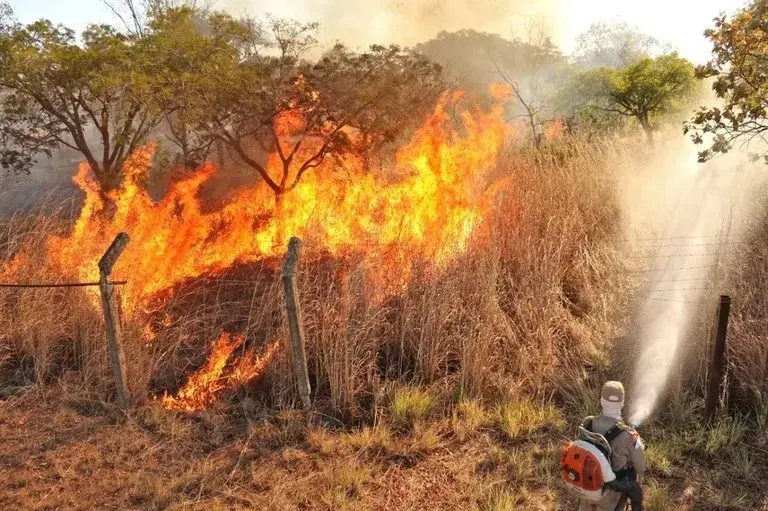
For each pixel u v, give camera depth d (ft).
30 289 25.70
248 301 28.35
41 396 22.44
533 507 16.28
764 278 24.48
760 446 18.21
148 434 20.11
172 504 16.62
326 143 43.39
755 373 20.15
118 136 53.93
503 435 19.67
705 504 16.17
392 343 24.49
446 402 21.56
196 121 43.65
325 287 26.21
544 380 22.49
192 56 43.50
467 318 24.86
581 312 26.73
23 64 51.98
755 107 24.17
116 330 21.18
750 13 23.35
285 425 20.45
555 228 30.68
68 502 16.80
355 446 19.30
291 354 22.34
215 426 20.43
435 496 16.98
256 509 16.43
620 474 12.96
